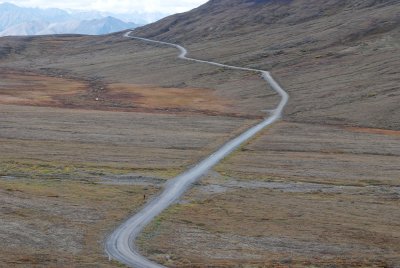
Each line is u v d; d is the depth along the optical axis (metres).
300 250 51.94
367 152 98.62
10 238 49.53
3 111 129.38
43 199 65.19
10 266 41.19
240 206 67.44
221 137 109.19
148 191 73.50
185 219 60.84
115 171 83.31
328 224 60.59
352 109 133.00
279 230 57.81
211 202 69.12
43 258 44.38
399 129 117.62
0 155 90.38
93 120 123.19
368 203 70.31
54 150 95.69
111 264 44.62
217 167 87.12
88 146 99.62
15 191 68.00
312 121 126.06
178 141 104.88
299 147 101.62
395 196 74.00
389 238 56.22
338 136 110.62
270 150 99.69
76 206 63.50
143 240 52.69
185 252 49.69
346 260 48.84
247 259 48.25
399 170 86.88
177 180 79.25
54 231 53.38
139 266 44.81
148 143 103.12
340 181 80.88
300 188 77.00
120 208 64.50
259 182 79.50
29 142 100.81
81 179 78.69
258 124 123.19
